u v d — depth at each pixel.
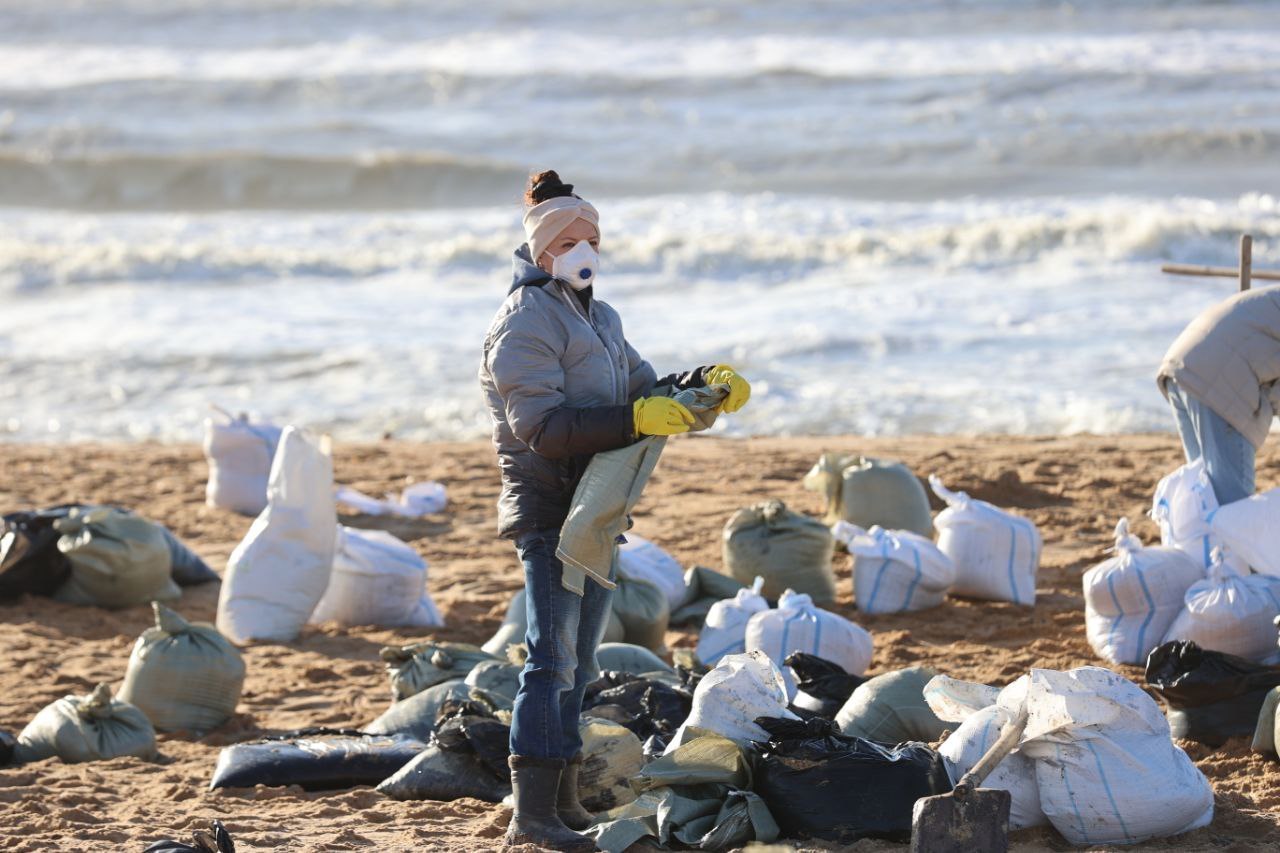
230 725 25.38
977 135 134.62
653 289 83.88
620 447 16.16
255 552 31.42
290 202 134.50
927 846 15.72
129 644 31.36
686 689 21.75
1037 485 43.16
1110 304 72.94
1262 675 20.72
